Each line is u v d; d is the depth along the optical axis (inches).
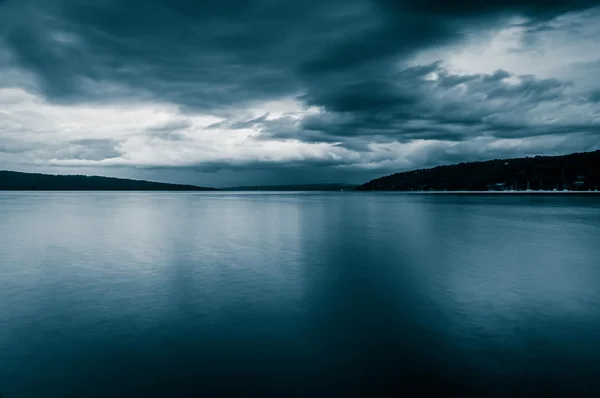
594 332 301.4
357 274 505.7
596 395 212.8
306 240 850.8
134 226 1165.7
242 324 320.8
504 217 1537.9
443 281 467.5
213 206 2518.5
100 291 422.0
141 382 228.4
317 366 246.5
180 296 402.0
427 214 1739.7
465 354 263.6
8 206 2447.1
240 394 214.5
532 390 218.4
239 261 595.5
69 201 3395.7
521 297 396.8
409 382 227.3
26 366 249.1
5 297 400.2
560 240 852.6
